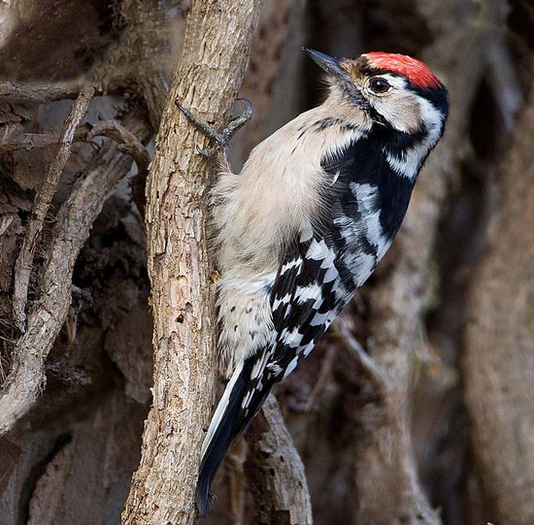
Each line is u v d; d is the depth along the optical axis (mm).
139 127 7418
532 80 10492
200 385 6211
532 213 10039
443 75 10648
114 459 8070
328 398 9578
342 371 9555
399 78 7590
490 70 11047
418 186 10391
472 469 10531
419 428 10781
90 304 7371
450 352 11086
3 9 6590
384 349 9820
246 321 6832
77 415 7848
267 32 9211
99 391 7859
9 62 6938
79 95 6762
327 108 7586
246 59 6379
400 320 9906
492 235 10219
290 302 6988
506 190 10242
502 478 9766
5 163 6859
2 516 7633
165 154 6344
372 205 7293
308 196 7023
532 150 10156
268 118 9547
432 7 10648
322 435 9680
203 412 6207
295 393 9328
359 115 7559
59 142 6578
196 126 6305
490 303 10031
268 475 7887
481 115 11352
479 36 10734
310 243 7031
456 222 11500
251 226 6883
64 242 6707
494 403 9852
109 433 8008
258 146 7141
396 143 7590
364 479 9500
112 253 7680
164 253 6324
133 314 7801
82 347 7574
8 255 6660
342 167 7184
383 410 9461
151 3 7273
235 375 6793
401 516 9375
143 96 7379
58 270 6590
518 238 10047
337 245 7129
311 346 7316
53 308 6453
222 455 6352
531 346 9875
